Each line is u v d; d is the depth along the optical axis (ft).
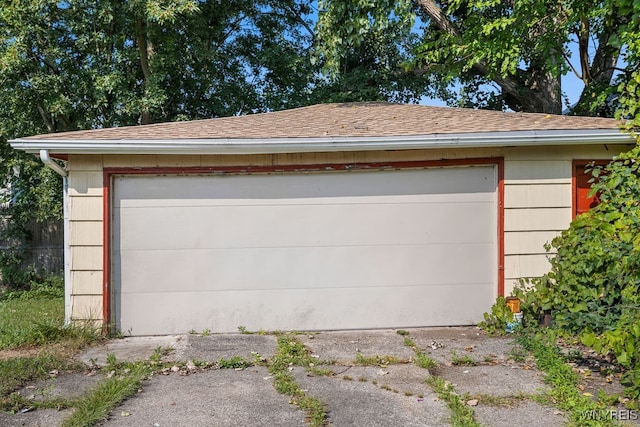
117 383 14.35
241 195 21.03
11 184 38.29
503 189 21.25
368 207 21.36
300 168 21.09
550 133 20.10
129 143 19.34
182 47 40.75
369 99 46.52
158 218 20.74
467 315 21.58
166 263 20.76
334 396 13.78
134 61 39.40
